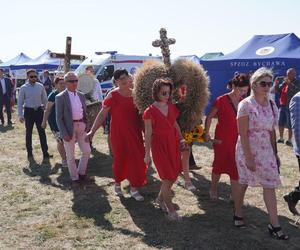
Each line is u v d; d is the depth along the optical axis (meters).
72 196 6.70
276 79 12.70
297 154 5.07
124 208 6.08
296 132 5.01
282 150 10.30
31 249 4.78
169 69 5.92
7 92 15.44
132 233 5.18
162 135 5.29
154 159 5.41
